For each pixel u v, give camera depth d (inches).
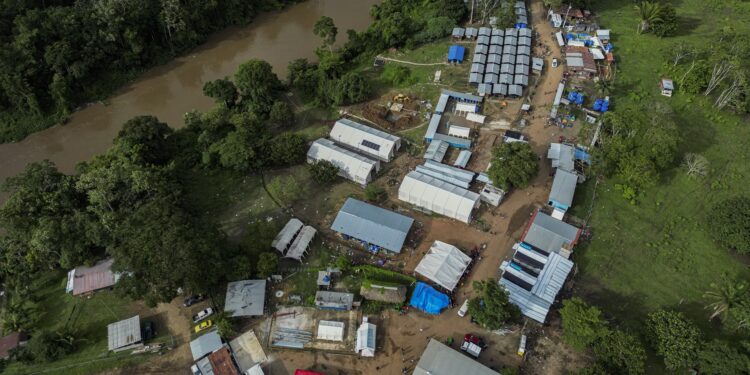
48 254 3850.9
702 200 4232.3
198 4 6407.5
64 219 3905.0
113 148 4574.3
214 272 3531.0
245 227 4301.2
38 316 3713.1
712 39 5812.0
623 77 5457.7
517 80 5359.3
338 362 3403.1
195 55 6505.9
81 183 4015.8
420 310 3649.1
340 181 4672.7
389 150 4685.0
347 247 4104.3
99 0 5787.4
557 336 3457.2
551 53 5836.6
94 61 5743.1
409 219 4131.4
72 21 5551.2
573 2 6205.7
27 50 5319.9
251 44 6673.2
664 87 5191.9
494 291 3400.6
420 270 3777.1
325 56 5846.5
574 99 5108.3
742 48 4995.1
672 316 3235.7
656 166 4247.0
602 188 4360.2
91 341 3558.1
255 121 4926.2
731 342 3297.2
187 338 3558.1
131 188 4062.5
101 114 5718.5
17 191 4128.9
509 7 6161.4
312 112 5428.2
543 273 3690.9
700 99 5078.7
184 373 3385.8
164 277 3314.5
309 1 7406.5
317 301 3649.1
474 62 5639.8
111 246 3587.6
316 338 3526.1
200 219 3801.7
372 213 4180.6
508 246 4010.8
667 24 5856.3
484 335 3486.7
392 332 3538.4
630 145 4288.9
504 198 4357.8
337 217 4173.2
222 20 6850.4
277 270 3937.0
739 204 3782.0
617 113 4530.0
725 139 4717.0
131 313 3727.9
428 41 6200.8
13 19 5689.0
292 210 4424.2
